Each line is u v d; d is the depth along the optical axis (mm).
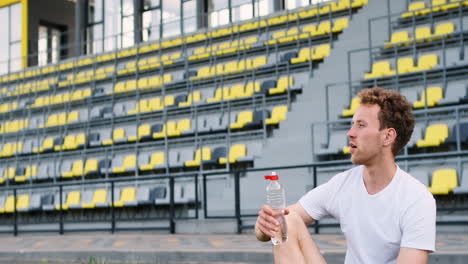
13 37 22578
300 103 11367
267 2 17422
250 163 11688
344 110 10430
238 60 14828
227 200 9578
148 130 14008
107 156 13578
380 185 2537
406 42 11219
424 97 10211
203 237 9070
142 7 20156
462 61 10219
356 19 12906
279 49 14508
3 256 8727
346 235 2654
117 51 18625
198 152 12336
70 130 15891
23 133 16391
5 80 20375
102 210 12188
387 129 2488
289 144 10836
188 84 14727
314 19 15148
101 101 16266
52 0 23188
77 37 21094
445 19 12164
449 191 8133
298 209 2830
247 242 7988
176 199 10406
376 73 11078
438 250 5992
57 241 9875
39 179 15000
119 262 7531
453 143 9312
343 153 10094
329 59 12406
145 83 16266
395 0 12602
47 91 18469
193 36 17219
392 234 2490
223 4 18344
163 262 7262
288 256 2744
